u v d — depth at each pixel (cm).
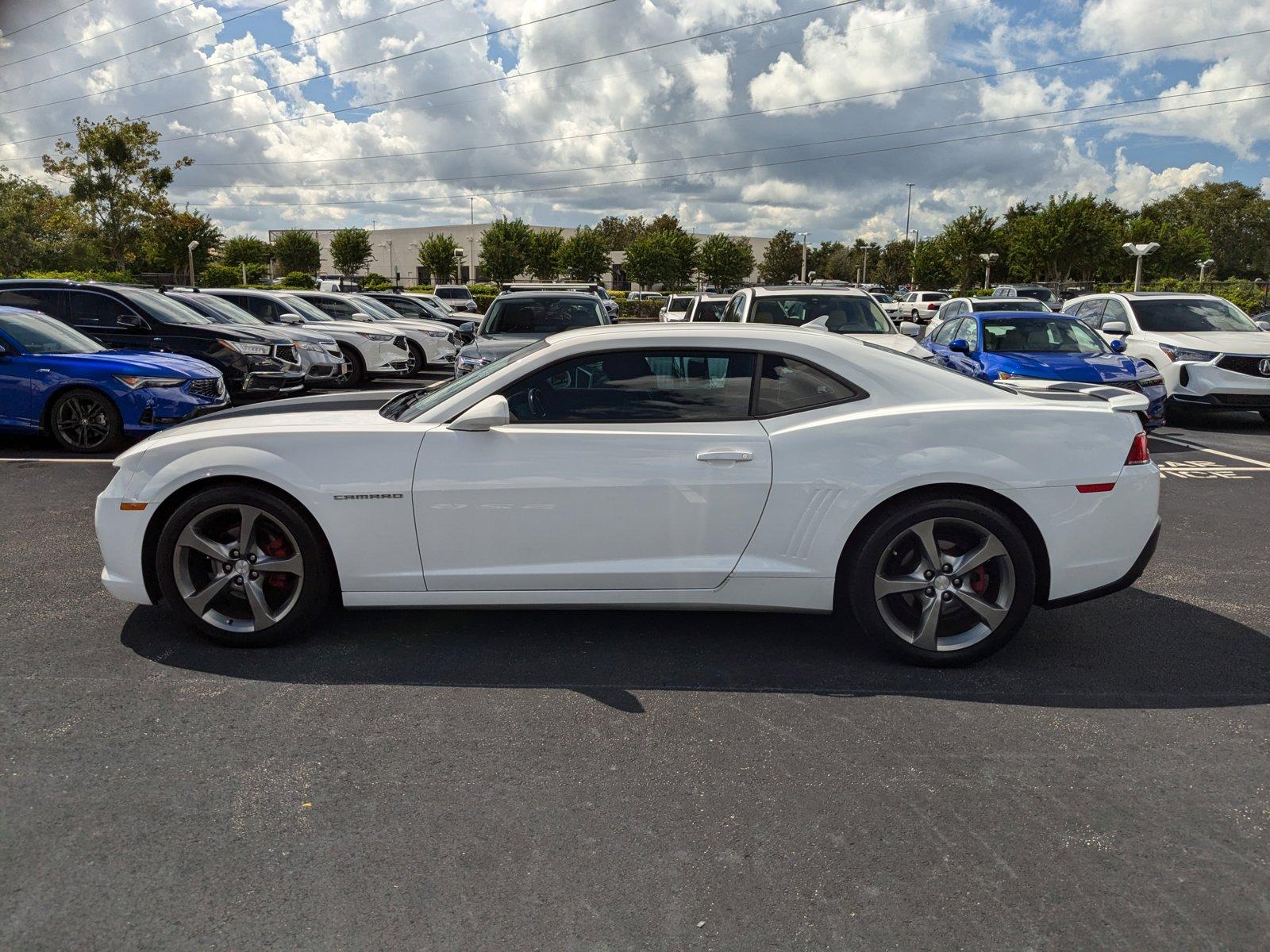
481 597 376
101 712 329
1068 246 4941
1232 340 1093
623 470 364
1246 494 731
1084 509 363
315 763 295
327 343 1362
